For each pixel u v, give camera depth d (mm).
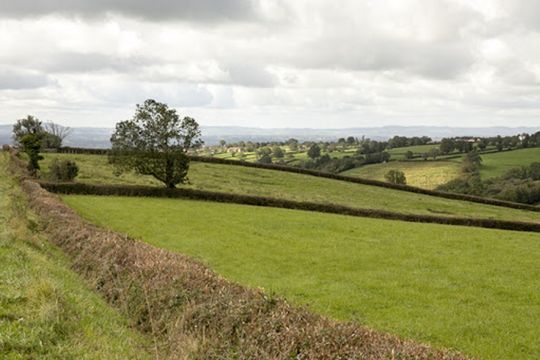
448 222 53250
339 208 54875
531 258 28703
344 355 8688
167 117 61750
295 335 9414
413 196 80062
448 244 33438
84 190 54812
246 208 52188
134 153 61156
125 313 12961
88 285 15547
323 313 17359
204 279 13148
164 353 10289
